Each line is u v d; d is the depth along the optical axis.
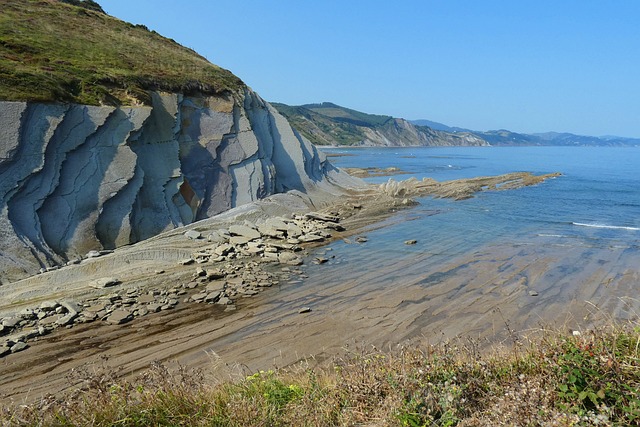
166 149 23.27
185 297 13.67
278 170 31.48
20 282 13.88
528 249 18.91
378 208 28.62
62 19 30.48
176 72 28.78
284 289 14.36
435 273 15.73
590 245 19.52
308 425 4.20
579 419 3.40
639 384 3.60
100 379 4.97
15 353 10.14
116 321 11.83
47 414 4.29
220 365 9.39
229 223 21.84
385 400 4.29
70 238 16.97
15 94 17.75
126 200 19.30
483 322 11.41
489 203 31.52
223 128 27.56
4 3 28.86
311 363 9.38
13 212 15.76
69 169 18.25
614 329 4.55
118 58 27.23
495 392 4.18
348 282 14.94
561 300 12.87
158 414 4.29
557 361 4.19
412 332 10.91
